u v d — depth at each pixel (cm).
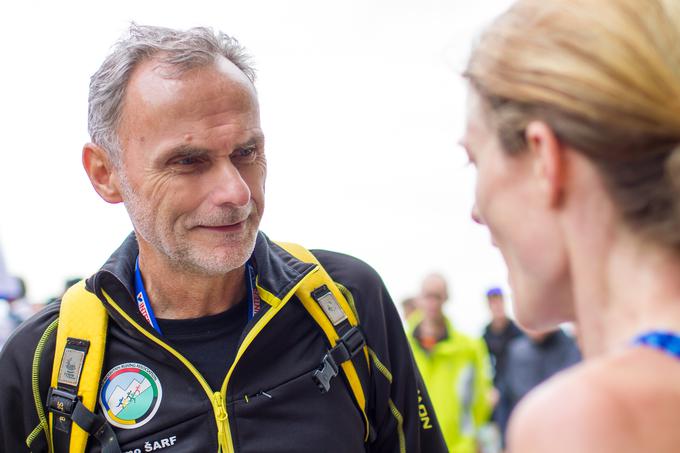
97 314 204
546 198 105
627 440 87
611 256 101
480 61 111
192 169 193
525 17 108
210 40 199
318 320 208
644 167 97
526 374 784
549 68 101
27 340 205
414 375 224
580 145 99
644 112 95
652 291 98
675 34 100
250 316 210
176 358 199
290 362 205
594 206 101
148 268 209
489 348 917
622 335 100
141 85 195
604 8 102
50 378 202
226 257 195
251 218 200
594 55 98
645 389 90
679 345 94
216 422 197
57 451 200
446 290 736
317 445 199
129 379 201
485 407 730
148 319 203
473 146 116
